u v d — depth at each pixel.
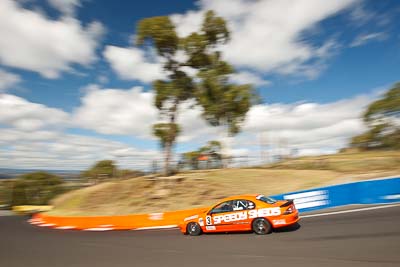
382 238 8.09
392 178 13.38
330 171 19.61
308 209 13.94
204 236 10.88
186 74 22.55
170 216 14.47
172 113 22.30
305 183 17.33
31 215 23.16
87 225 15.98
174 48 21.62
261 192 16.95
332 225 10.34
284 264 6.69
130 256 8.76
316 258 6.92
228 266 6.95
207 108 21.75
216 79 21.61
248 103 21.84
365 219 10.72
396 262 6.16
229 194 17.19
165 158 22.42
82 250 10.10
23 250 10.71
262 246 8.52
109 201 19.36
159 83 22.09
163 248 9.51
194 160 25.55
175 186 19.25
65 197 24.02
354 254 6.95
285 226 10.32
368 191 13.53
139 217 14.95
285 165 24.59
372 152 26.97
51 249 10.61
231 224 10.51
